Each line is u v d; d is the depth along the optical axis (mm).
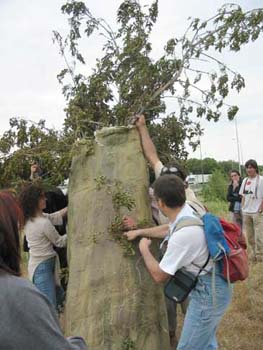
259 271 7734
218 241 3148
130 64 4477
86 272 3818
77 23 4754
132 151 3984
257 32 4008
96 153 3988
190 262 3170
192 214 3285
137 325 3703
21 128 4129
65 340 1518
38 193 4484
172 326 4676
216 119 4422
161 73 4367
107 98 4523
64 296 4836
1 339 1439
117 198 3783
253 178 8648
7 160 4180
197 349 3256
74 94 4633
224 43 4102
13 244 1627
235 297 6430
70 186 4059
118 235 3781
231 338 5148
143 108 4285
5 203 1659
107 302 3729
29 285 1543
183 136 4727
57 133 4270
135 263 3770
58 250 4859
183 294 3197
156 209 4172
